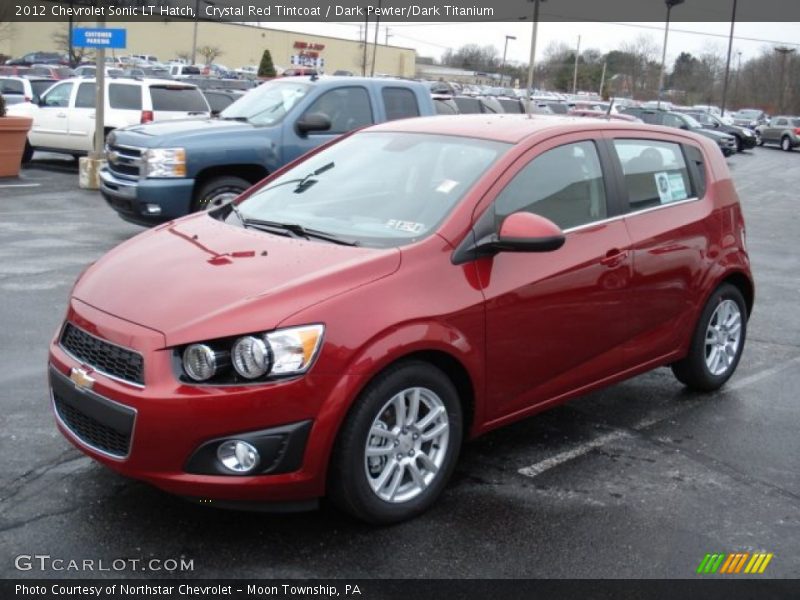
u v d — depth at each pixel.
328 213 4.62
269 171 10.19
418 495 3.99
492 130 4.87
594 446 4.98
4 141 16.36
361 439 3.71
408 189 4.58
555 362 4.59
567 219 4.70
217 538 3.76
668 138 5.59
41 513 3.90
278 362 3.51
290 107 10.40
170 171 9.53
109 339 3.68
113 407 3.58
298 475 3.58
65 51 65.38
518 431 5.17
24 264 8.98
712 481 4.57
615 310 4.88
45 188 15.42
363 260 3.90
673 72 87.25
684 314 5.46
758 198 20.41
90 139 18.31
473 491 4.32
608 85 92.12
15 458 4.43
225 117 10.80
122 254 4.36
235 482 3.50
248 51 84.94
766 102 79.00
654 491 4.42
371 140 5.25
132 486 4.18
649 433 5.22
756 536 4.00
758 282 9.96
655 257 5.11
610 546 3.84
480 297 4.11
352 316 3.67
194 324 3.55
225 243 4.29
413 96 11.30
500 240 4.12
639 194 5.20
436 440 4.06
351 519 3.96
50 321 6.93
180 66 49.09
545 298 4.42
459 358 4.04
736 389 6.11
